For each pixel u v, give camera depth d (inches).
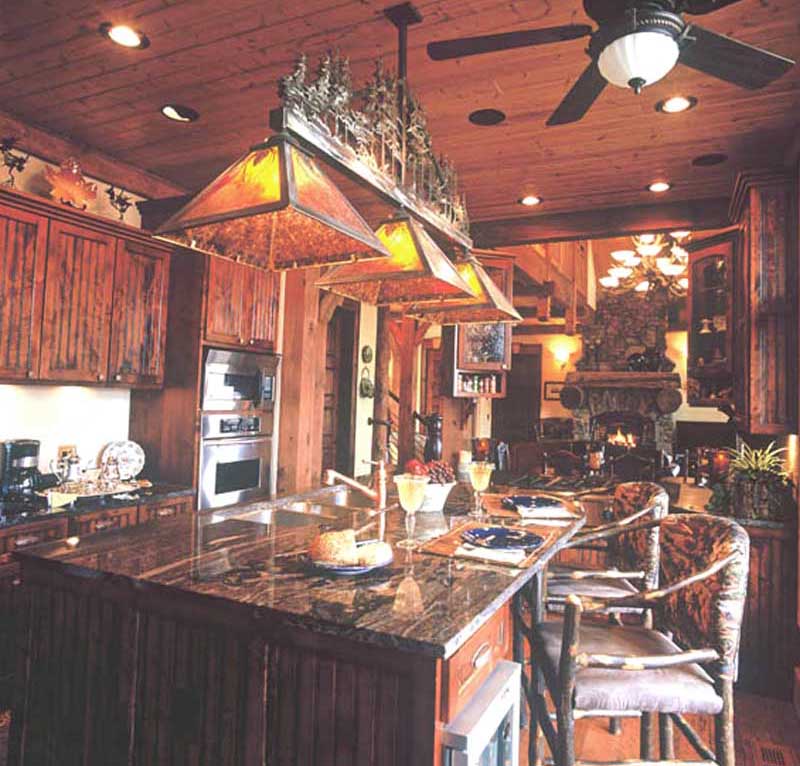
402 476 83.3
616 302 490.9
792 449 140.8
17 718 74.0
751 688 124.8
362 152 83.6
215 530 87.8
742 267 138.5
